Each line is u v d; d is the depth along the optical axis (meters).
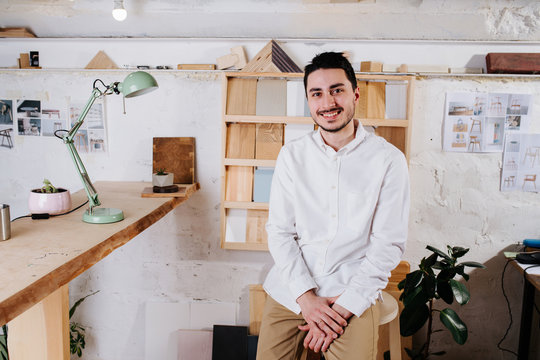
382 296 1.82
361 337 1.45
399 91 2.22
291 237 1.73
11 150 2.47
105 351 2.59
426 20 2.17
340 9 2.17
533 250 2.23
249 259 2.45
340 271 1.65
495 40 2.20
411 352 2.25
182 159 2.36
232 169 2.33
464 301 1.92
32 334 1.52
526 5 2.10
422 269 1.98
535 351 2.32
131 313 2.56
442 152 2.30
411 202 2.35
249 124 2.30
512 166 2.28
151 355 2.53
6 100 2.42
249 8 2.19
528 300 2.17
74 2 2.21
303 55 2.30
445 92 2.25
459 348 2.42
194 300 2.52
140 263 2.51
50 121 2.43
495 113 2.25
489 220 2.33
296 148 1.76
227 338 2.39
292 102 2.24
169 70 2.30
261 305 2.41
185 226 2.46
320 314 1.48
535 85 2.22
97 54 2.35
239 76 2.29
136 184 2.36
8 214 1.34
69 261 1.16
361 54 2.28
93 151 2.44
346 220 1.66
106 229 1.47
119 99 2.39
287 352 1.62
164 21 2.27
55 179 2.48
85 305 2.56
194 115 2.37
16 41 2.39
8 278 1.03
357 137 1.67
